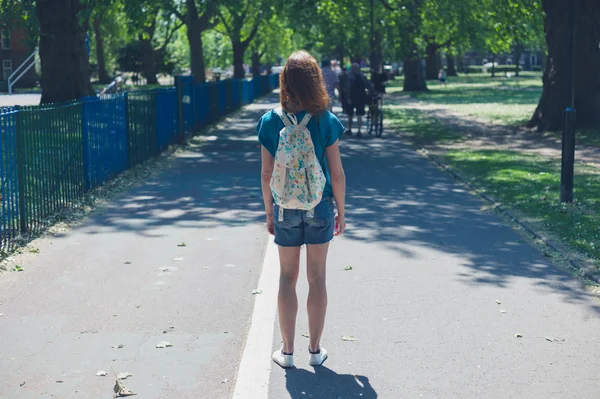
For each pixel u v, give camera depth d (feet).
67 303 21.04
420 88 175.52
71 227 31.27
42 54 67.92
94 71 232.12
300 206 15.81
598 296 21.53
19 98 142.41
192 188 41.42
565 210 33.24
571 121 34.76
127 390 15.25
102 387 15.52
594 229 29.35
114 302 21.15
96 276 23.81
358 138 69.62
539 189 39.32
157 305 20.90
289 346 16.57
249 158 55.42
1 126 27.17
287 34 219.00
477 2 108.27
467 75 309.83
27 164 29.86
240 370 16.39
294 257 16.57
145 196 38.91
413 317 19.77
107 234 29.96
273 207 16.65
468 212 34.19
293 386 15.58
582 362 16.70
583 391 15.23
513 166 48.96
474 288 22.35
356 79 70.03
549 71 73.41
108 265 25.16
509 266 24.82
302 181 15.69
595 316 19.80
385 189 40.63
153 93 55.42
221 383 15.78
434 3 113.39
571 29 34.45
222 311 20.40
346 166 50.06
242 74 197.36
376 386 15.56
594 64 71.67
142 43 217.15
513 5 83.41
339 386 15.57
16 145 28.73
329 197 16.37
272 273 23.99
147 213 34.27
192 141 68.13
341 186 16.33
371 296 21.59
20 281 23.21
